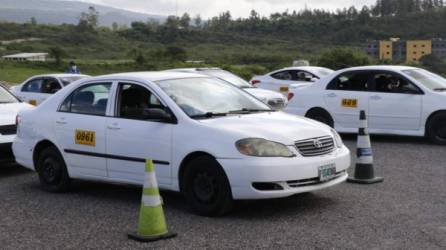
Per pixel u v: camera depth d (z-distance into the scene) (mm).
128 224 6617
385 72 12352
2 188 8812
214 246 5715
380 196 7508
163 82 7574
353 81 12742
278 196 6414
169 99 7234
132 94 7617
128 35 101625
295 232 6070
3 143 9602
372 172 8430
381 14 81062
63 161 8227
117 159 7523
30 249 5855
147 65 60344
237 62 66688
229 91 7980
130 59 73312
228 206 6629
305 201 7371
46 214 7172
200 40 92625
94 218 6922
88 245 5910
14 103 10867
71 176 8141
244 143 6477
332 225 6277
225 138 6582
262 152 6430
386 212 6734
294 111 13414
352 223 6328
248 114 7379
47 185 8461
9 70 55656
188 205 7074
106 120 7672
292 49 77000
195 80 7914
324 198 7488
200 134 6766
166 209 7164
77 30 104750
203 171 6730
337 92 12820
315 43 79125
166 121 7102
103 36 101000
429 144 11766
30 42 98375
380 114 12211
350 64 34562
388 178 8617
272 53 73312
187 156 6840
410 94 11922
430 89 11883
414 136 12789
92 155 7801
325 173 6719
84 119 7941
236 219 6633
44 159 8469
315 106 13094
